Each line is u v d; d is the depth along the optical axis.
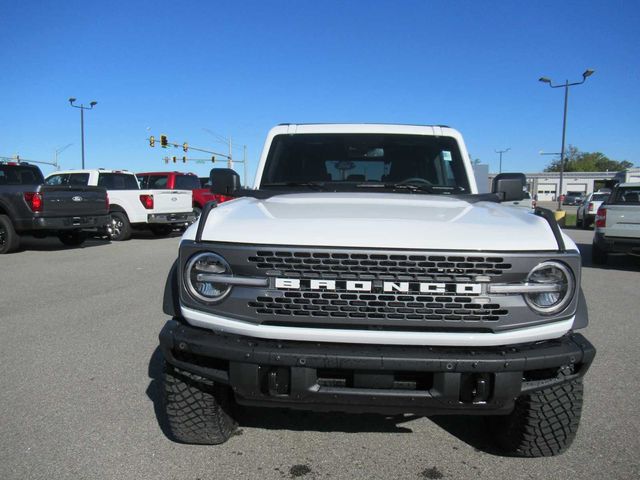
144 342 5.24
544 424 2.84
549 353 2.49
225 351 2.54
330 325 2.55
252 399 2.60
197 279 2.62
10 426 3.43
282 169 4.23
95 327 5.76
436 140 4.28
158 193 15.20
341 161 4.22
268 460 3.04
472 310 2.50
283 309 2.55
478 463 3.03
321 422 3.55
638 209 10.32
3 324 5.88
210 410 2.98
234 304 2.59
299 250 2.50
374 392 2.49
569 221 27.62
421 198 3.60
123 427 3.42
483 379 2.48
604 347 5.20
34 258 11.23
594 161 105.56
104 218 13.09
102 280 8.61
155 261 10.81
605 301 7.42
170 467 2.95
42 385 4.12
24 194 11.46
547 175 74.38
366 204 3.25
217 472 2.91
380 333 2.51
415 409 2.53
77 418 3.55
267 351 2.49
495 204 3.50
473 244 2.50
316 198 3.52
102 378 4.28
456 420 3.62
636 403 3.84
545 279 2.54
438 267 2.49
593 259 11.22
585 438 3.31
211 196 18.27
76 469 2.92
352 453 3.14
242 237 2.60
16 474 2.86
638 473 2.91
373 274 2.50
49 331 5.60
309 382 2.49
